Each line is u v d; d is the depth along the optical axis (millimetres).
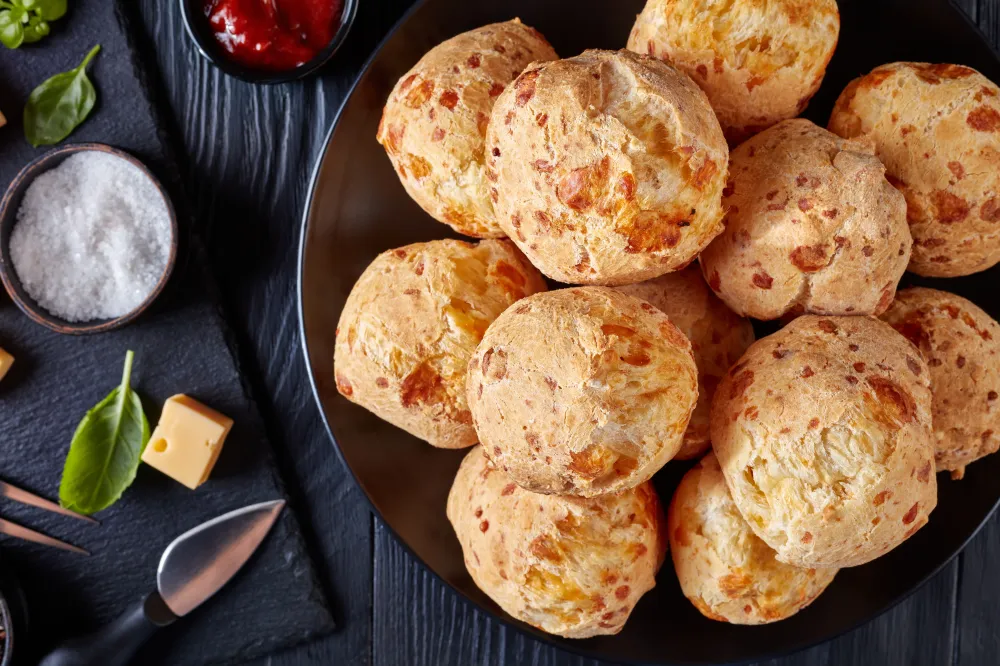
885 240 439
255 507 539
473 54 465
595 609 458
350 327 472
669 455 437
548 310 432
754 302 457
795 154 445
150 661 545
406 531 506
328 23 525
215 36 524
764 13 440
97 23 543
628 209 422
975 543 537
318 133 544
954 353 464
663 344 433
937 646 537
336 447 498
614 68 430
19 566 545
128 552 546
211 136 546
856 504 428
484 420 436
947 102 452
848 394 431
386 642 547
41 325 546
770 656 490
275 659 551
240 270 546
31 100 535
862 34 494
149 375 544
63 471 543
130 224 538
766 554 456
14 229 537
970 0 527
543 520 456
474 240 504
